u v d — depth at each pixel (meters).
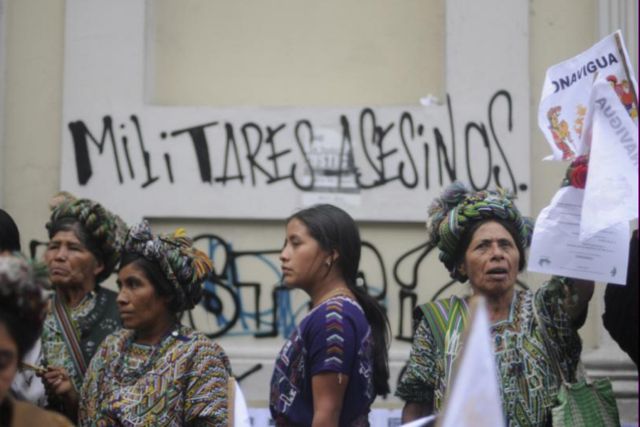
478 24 9.55
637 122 5.64
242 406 5.73
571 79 6.02
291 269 6.30
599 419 5.83
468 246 6.18
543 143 9.47
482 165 9.43
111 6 9.74
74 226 7.00
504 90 9.48
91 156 9.61
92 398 6.09
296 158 9.55
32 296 3.86
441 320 6.20
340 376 5.94
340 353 5.96
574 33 9.55
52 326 6.80
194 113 9.62
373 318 6.34
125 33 9.71
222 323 9.43
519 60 9.50
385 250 9.43
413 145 9.50
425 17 9.88
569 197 5.86
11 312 3.82
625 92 5.88
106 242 7.07
